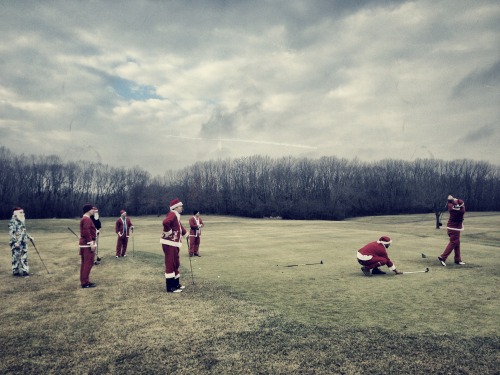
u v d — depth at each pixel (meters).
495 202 80.75
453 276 9.62
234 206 85.00
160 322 6.23
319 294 7.95
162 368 4.56
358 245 17.75
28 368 4.58
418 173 84.69
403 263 11.79
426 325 5.89
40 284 9.52
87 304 7.46
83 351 5.07
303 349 5.06
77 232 36.84
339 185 82.00
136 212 88.44
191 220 14.29
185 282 9.48
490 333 5.51
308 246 17.44
